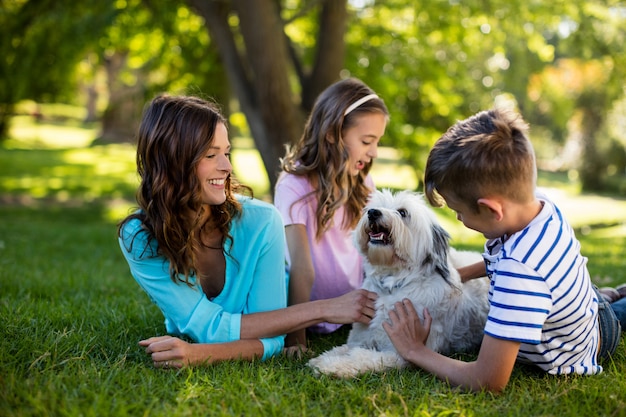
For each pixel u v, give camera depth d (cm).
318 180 345
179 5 953
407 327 266
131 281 495
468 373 238
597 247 820
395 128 1130
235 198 299
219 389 234
